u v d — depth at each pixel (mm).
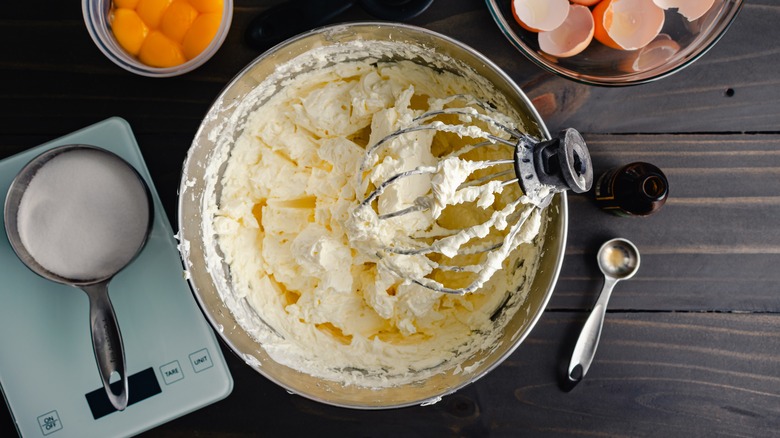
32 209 543
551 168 453
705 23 566
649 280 580
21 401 551
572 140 444
